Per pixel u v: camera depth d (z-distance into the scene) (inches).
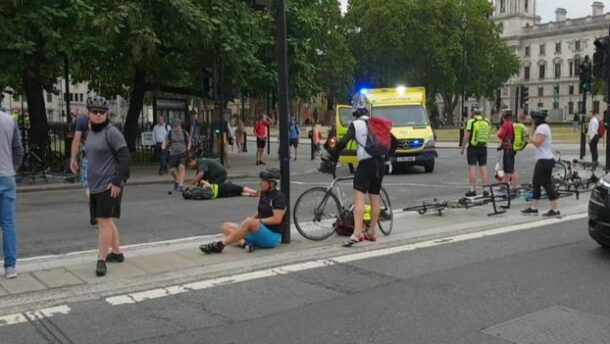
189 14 713.0
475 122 510.0
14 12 645.9
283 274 272.5
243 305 230.2
